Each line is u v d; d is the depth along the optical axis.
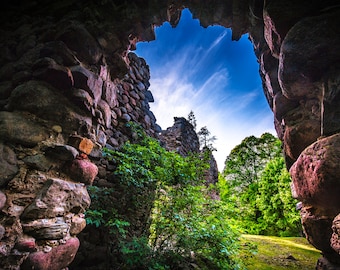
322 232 1.29
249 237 5.98
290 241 5.84
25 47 1.65
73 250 1.37
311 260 3.91
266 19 1.58
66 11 1.85
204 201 3.18
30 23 1.83
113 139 2.89
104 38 1.92
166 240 2.86
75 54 1.67
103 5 1.86
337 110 1.17
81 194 1.48
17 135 1.22
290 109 1.61
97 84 1.78
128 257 2.21
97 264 2.29
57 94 1.46
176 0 2.12
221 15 2.25
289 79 1.40
